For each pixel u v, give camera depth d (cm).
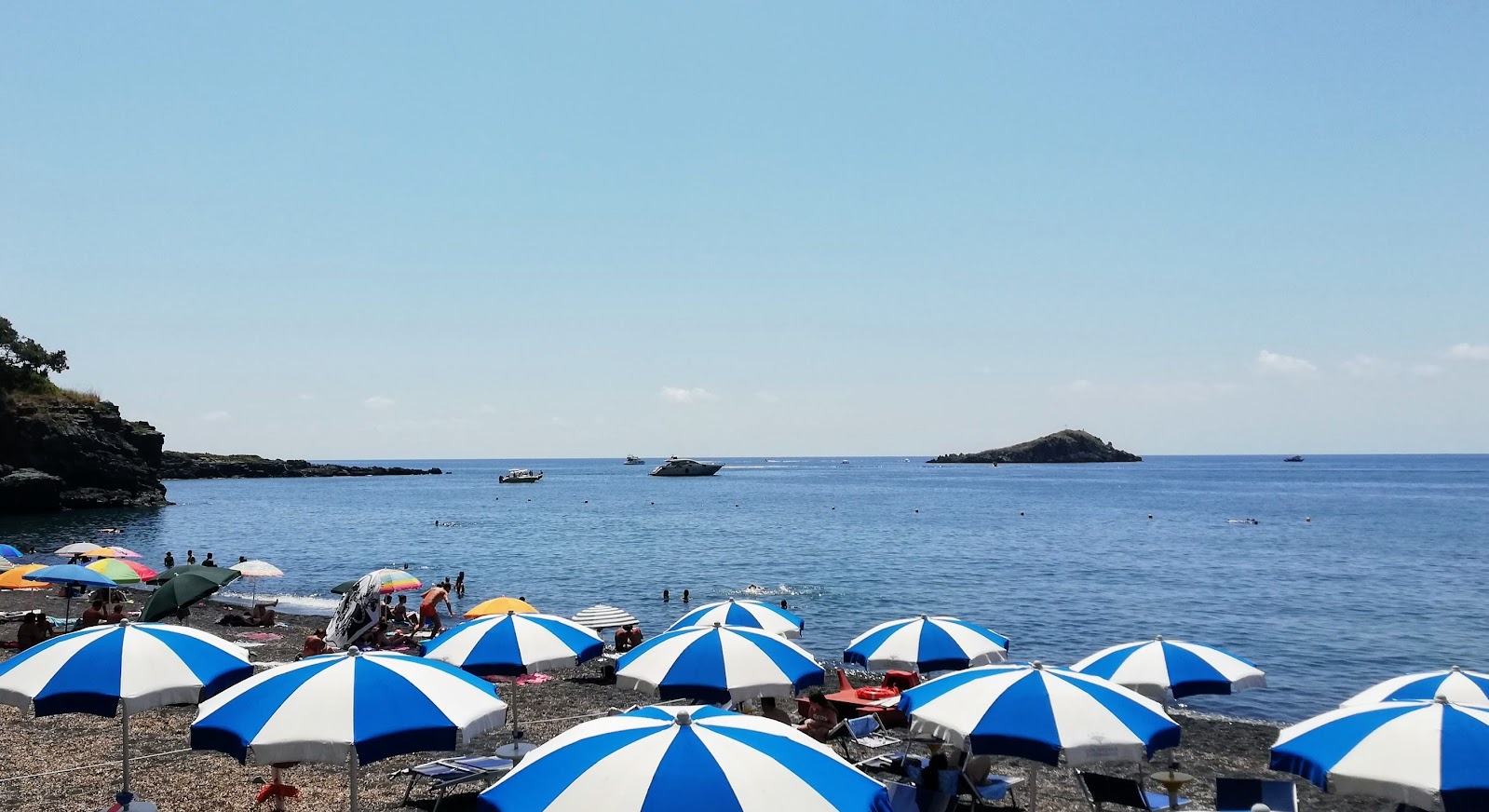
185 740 1569
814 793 646
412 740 823
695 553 6228
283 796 1227
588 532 8006
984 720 897
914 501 13125
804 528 8381
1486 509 11000
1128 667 1240
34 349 11100
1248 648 3170
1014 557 5988
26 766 1410
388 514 10512
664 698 1112
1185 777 1152
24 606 3397
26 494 9350
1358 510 10888
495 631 1336
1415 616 3797
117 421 10956
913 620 1473
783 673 1130
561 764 679
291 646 2698
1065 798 1429
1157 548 6550
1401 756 787
